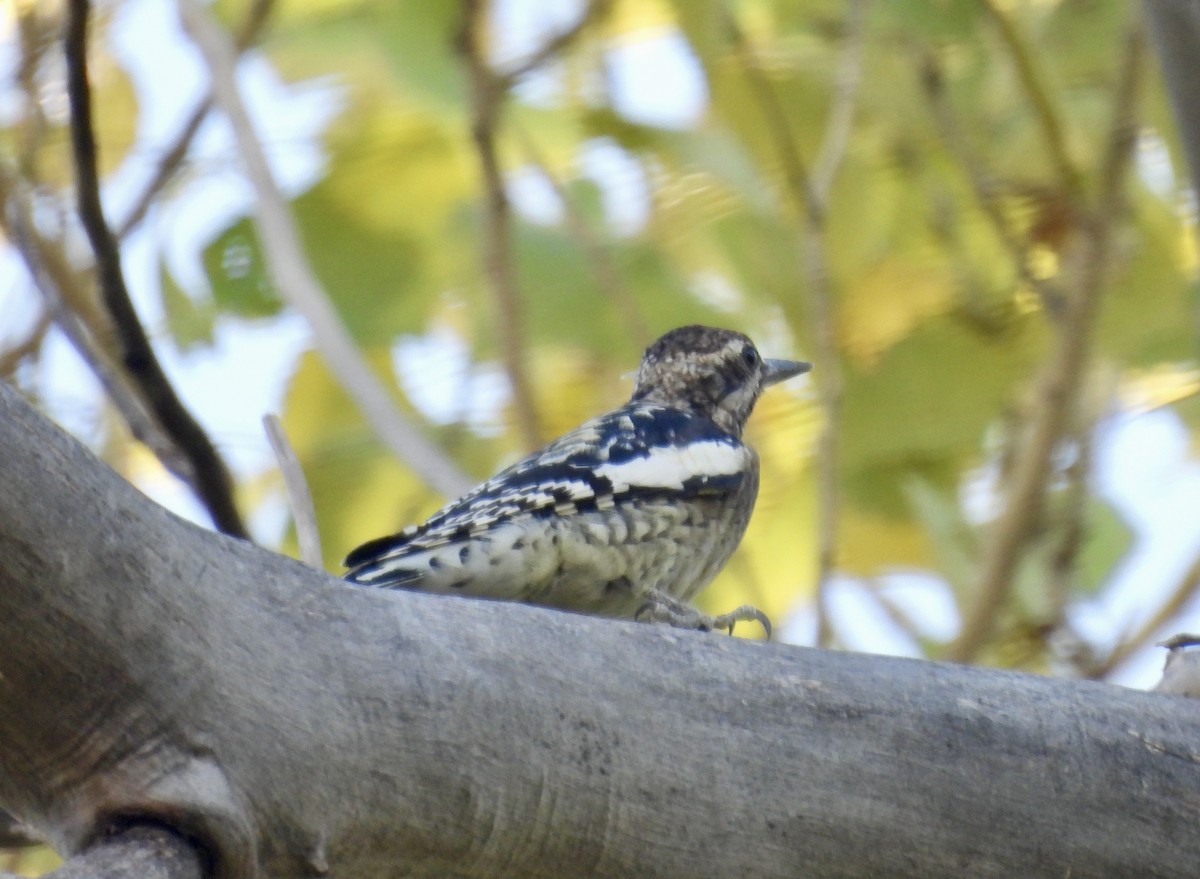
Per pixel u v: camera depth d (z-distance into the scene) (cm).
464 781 567
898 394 1170
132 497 523
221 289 1172
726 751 596
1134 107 1047
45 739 514
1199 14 802
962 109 1176
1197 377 1166
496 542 858
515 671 580
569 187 1198
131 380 879
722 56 1141
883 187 1174
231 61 1032
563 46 1176
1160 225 1162
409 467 1052
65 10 762
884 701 614
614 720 587
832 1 1177
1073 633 1096
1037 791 615
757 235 1165
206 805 516
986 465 1186
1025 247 1161
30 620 502
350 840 556
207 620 532
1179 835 621
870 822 604
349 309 1204
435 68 1116
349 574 841
